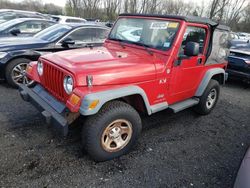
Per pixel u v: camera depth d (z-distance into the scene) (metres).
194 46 3.35
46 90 3.41
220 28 4.41
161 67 3.45
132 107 3.21
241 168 2.20
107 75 2.88
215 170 3.22
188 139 3.96
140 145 3.61
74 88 2.74
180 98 4.11
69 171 2.93
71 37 6.04
